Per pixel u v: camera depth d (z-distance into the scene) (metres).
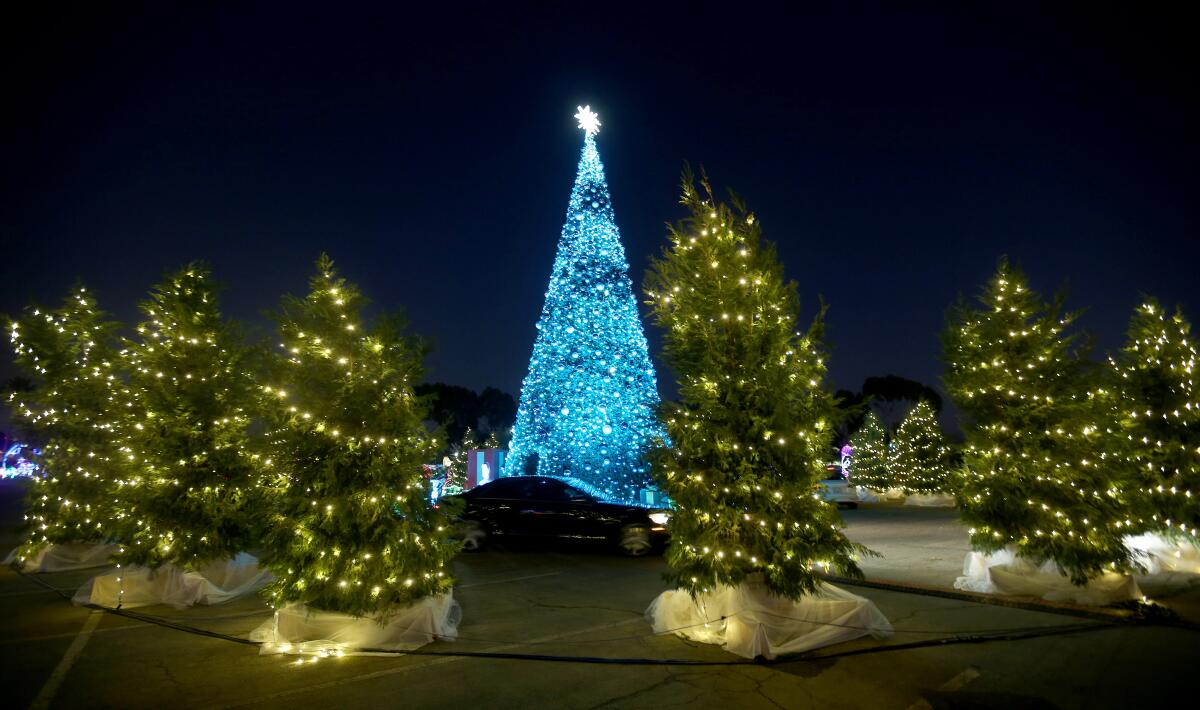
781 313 7.02
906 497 25.55
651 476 7.04
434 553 6.78
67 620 7.54
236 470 8.70
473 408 44.62
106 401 10.87
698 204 7.41
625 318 16.19
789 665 5.72
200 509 8.47
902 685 5.26
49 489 10.99
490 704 4.95
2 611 8.02
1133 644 6.26
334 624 6.40
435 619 6.62
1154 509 9.28
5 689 5.31
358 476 6.56
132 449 8.72
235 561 9.07
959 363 9.41
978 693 5.09
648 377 16.14
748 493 6.51
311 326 6.85
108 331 11.46
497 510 12.85
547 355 16.64
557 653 6.19
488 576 10.46
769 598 6.41
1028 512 8.27
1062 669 5.59
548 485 13.24
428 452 6.98
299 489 6.54
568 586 9.59
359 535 6.41
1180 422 10.79
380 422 6.71
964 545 13.13
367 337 6.95
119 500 8.93
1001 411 8.82
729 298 6.96
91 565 11.32
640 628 7.12
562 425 15.94
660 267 7.50
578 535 12.59
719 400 6.89
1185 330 11.41
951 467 9.76
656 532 12.46
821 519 6.58
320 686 5.35
